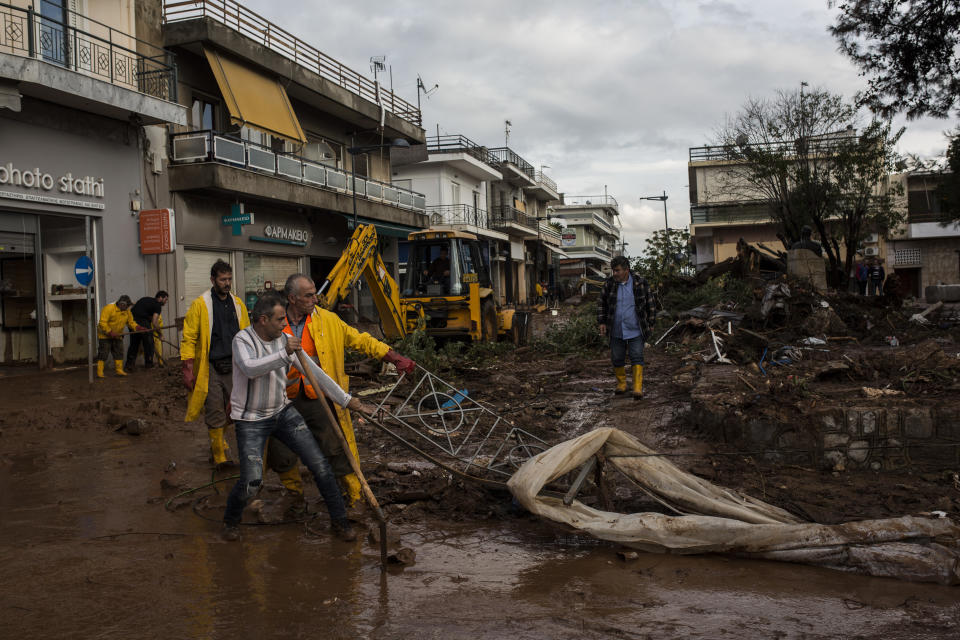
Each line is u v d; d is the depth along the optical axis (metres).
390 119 27.67
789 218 25.22
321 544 4.48
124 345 14.79
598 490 5.07
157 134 16.67
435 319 15.94
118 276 15.36
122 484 5.98
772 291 13.08
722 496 4.75
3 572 3.98
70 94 13.35
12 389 10.93
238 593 3.68
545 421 8.01
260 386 4.49
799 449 6.00
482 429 7.70
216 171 16.92
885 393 6.51
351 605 3.53
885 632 3.21
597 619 3.36
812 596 3.63
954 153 23.61
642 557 4.25
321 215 24.09
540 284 49.47
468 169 39.75
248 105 19.19
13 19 13.24
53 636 3.19
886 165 24.06
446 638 3.16
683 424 7.29
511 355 14.73
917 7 12.66
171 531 4.75
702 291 17.58
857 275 29.69
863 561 3.94
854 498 5.12
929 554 3.89
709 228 41.19
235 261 19.62
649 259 21.09
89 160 14.73
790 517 4.62
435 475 5.96
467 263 16.34
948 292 24.09
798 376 7.48
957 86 12.70
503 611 3.45
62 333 14.51
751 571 4.00
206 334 6.13
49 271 14.15
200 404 6.16
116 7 15.82
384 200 26.45
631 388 9.54
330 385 4.56
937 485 5.37
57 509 5.26
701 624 3.30
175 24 17.61
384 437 7.51
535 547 4.44
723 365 10.13
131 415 8.64
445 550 4.38
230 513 4.56
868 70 13.27
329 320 5.03
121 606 3.52
